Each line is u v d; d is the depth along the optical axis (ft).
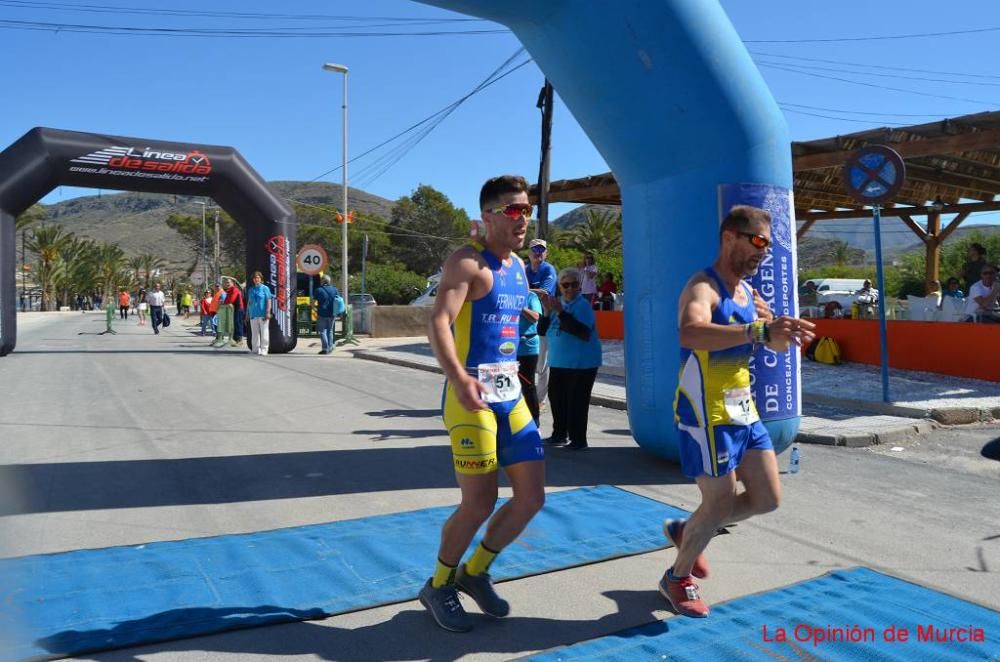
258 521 16.60
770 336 10.02
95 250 262.26
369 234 216.74
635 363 21.90
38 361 51.65
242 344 68.49
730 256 11.14
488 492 10.98
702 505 11.41
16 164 51.19
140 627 11.24
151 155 53.67
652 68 19.07
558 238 180.55
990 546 15.38
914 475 21.20
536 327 23.98
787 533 16.07
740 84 19.33
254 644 10.92
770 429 20.33
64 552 14.33
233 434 26.40
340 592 12.63
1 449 23.58
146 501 18.08
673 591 11.91
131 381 40.78
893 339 40.37
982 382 35.45
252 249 59.06
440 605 11.32
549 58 20.63
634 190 21.33
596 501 17.97
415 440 25.61
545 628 11.51
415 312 81.87
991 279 37.04
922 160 45.24
